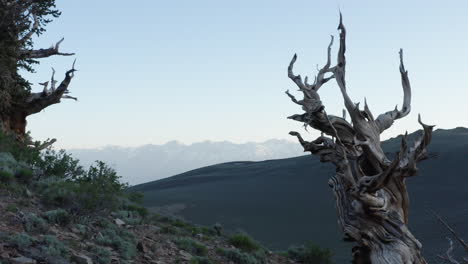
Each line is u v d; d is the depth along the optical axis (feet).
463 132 553.64
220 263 45.70
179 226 60.49
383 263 23.06
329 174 403.13
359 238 23.82
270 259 57.67
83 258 29.40
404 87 27.61
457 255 112.88
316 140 26.00
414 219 184.55
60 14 85.05
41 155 57.26
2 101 77.30
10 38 76.43
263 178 434.71
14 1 77.15
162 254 40.27
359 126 24.54
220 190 380.99
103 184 43.29
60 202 42.32
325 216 248.11
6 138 61.93
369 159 24.68
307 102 25.39
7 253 25.49
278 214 256.73
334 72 25.50
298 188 363.76
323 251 65.26
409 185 314.14
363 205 23.62
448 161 370.53
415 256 23.22
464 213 190.60
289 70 26.27
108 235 38.68
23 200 40.75
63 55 88.33
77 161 56.90
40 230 33.19
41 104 83.35
